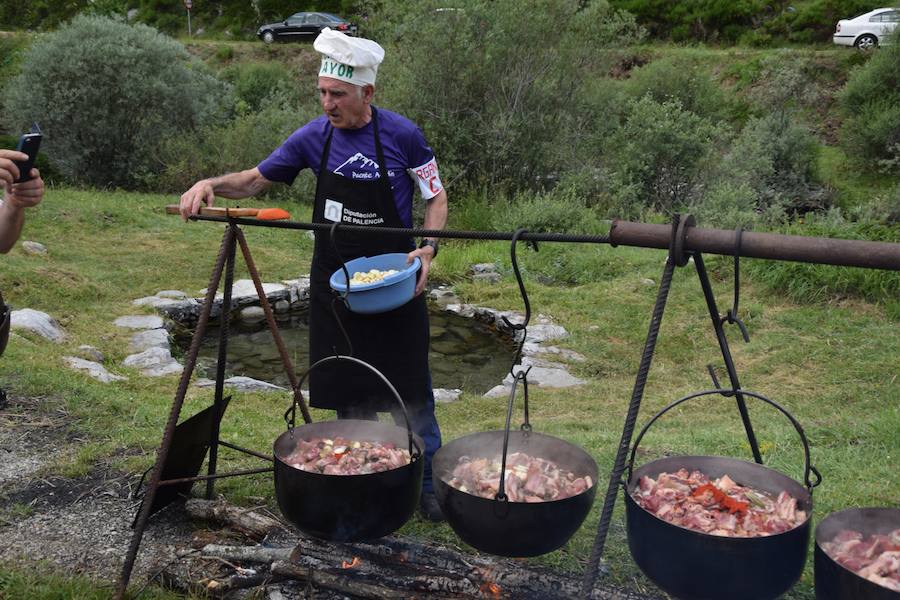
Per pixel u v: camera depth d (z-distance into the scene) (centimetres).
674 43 2983
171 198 1509
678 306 916
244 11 3572
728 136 1762
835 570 213
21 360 620
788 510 243
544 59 1479
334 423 329
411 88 1441
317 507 273
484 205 1319
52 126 1802
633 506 242
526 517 246
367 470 284
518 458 289
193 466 376
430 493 370
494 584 300
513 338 875
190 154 1756
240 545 345
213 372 780
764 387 692
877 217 1628
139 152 1820
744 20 2961
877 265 225
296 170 377
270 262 1131
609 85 1664
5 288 871
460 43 1420
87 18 1866
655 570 236
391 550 319
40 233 1131
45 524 372
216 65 3008
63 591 314
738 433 530
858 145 2114
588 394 704
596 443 510
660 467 279
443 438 561
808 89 2433
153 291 985
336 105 350
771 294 914
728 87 2566
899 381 680
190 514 371
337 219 368
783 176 1930
